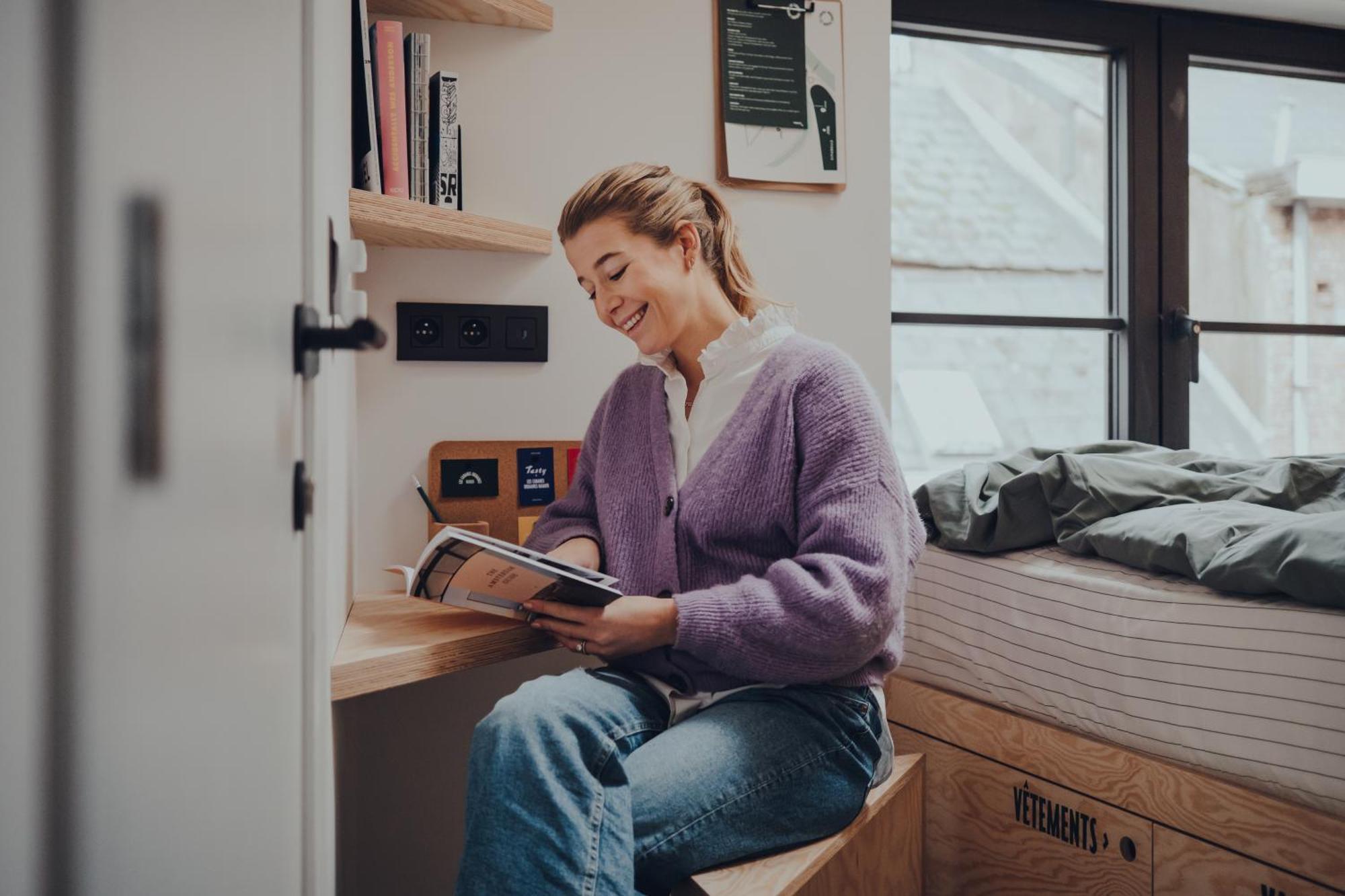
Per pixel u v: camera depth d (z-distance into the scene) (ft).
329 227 2.92
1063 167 8.07
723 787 3.26
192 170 1.33
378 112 4.73
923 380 7.70
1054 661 4.74
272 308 1.90
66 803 0.97
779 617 3.39
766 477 3.77
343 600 4.06
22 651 0.88
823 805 3.48
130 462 1.11
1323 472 4.80
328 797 2.88
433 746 5.49
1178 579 4.39
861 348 6.43
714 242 4.29
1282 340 8.61
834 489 3.60
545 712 3.13
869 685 3.73
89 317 1.00
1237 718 3.86
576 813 2.93
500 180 5.60
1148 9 8.01
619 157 5.85
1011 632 5.02
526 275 5.60
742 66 6.10
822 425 3.70
